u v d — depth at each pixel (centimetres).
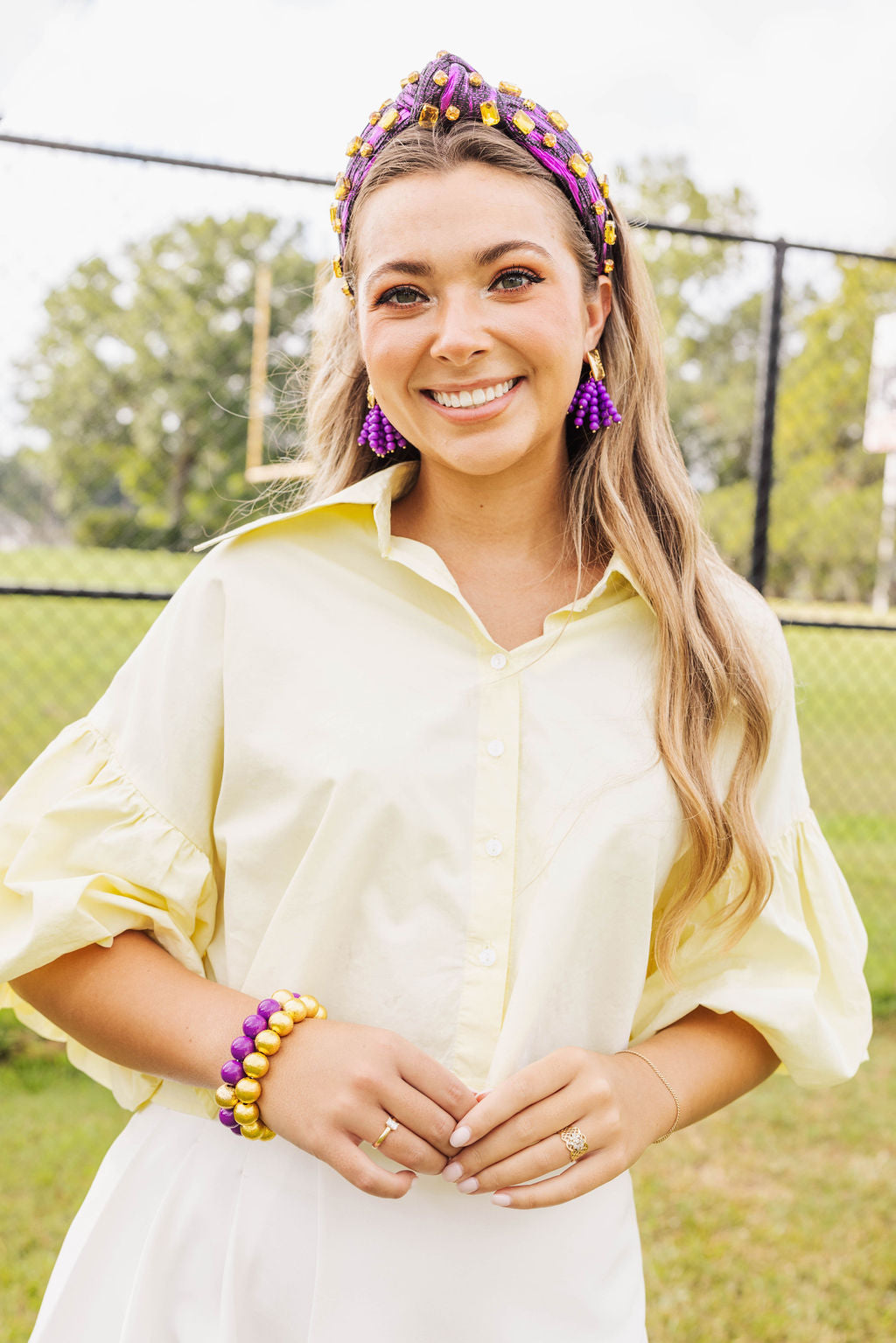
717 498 1461
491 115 107
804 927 124
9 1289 239
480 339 105
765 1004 116
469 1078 105
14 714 838
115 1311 112
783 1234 277
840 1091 355
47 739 772
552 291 108
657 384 132
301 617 114
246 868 111
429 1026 106
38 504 2255
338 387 137
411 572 116
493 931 106
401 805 106
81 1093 334
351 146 117
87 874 112
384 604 115
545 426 112
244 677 112
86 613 1234
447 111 106
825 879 127
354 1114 97
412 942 107
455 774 108
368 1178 96
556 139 113
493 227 105
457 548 122
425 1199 107
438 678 111
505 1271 107
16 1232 260
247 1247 108
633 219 182
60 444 2250
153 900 112
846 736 1002
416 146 106
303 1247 107
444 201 105
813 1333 240
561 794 109
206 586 117
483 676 112
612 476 123
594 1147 102
